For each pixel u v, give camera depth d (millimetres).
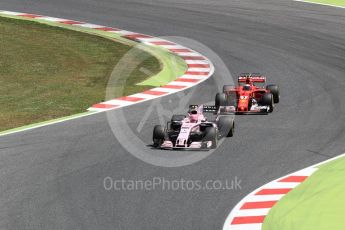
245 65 109875
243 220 51594
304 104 88500
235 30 129125
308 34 126562
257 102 87688
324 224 50312
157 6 144875
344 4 148375
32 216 52219
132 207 54094
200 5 146000
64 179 60281
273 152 68688
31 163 64438
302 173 62312
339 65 109312
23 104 90000
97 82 102312
